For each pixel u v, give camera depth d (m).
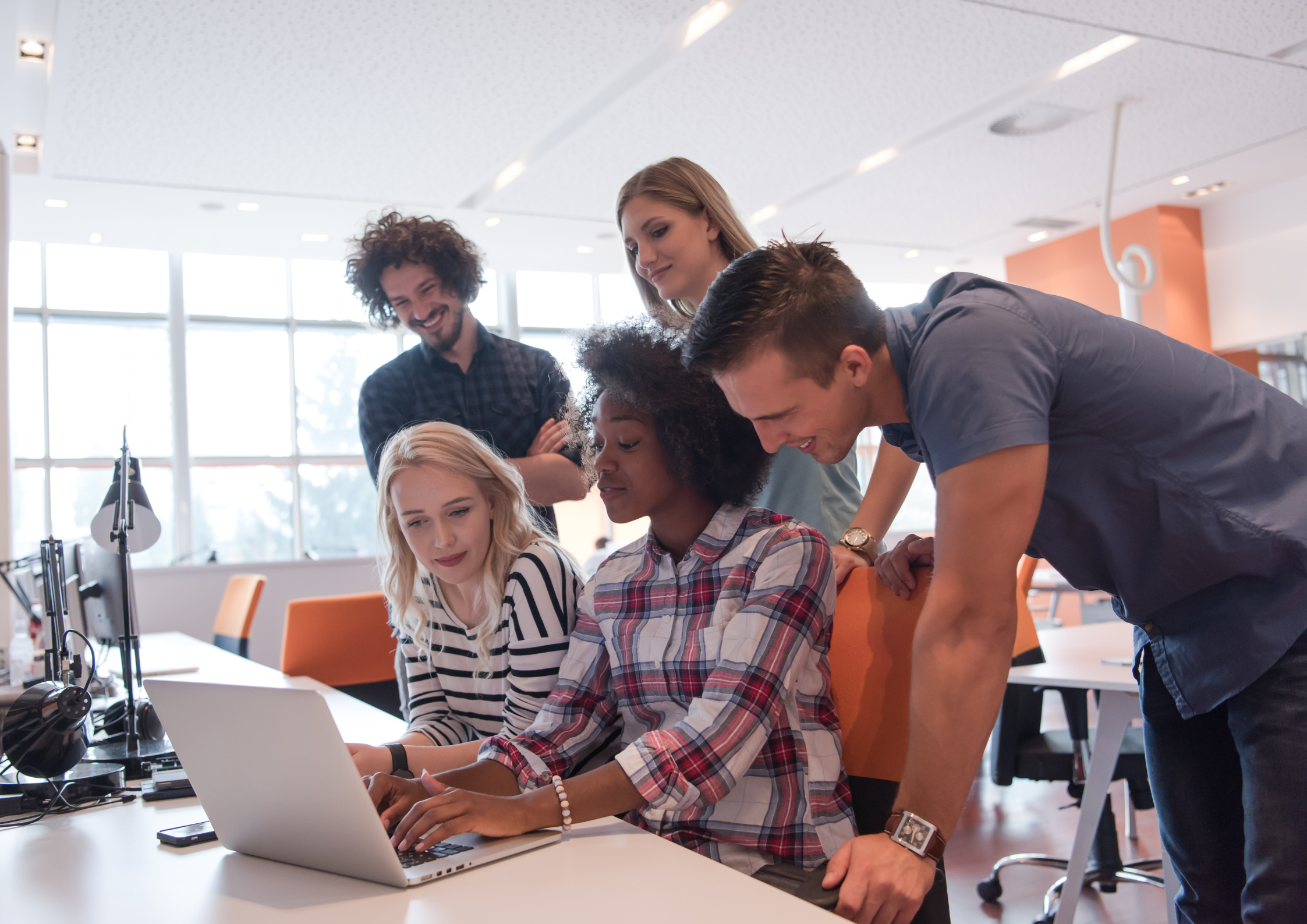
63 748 1.26
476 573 1.55
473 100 5.12
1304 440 1.17
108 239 7.33
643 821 1.19
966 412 1.01
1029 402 1.01
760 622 1.13
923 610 1.05
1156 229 8.02
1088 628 3.11
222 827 1.00
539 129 5.52
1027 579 3.15
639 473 1.24
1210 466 1.13
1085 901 2.70
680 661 1.20
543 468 2.24
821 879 0.96
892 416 1.15
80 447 7.89
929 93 5.35
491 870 0.90
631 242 2.03
